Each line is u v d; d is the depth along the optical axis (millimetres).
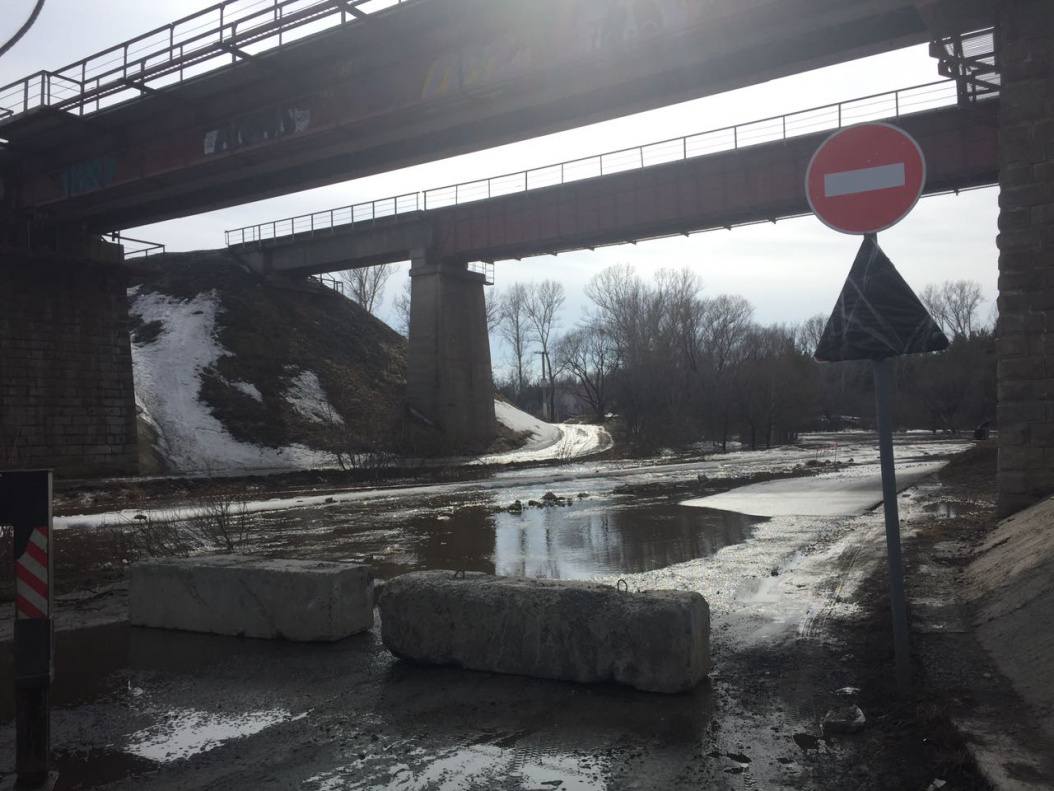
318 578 7219
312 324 62219
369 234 56219
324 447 47094
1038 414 11906
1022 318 12156
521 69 22156
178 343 53188
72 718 5359
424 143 28531
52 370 35625
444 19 23500
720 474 31359
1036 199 12242
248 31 25375
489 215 48438
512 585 6188
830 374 109438
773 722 4879
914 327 4988
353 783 4215
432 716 5199
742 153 36969
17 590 4363
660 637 5523
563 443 64375
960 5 13742
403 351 68250
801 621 7215
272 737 4926
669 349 78062
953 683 5078
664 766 4312
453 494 25953
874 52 21016
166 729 5117
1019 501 11953
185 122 29688
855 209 5227
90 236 37812
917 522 13625
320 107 26375
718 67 22469
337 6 23328
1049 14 12438
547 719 5078
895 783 3961
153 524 15133
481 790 4086
